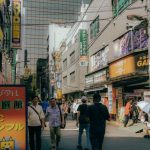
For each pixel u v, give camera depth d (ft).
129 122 80.23
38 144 35.76
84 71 161.79
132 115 77.00
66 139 52.65
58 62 255.91
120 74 86.89
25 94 28.55
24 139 28.25
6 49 104.06
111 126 79.15
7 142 27.96
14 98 28.35
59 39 333.83
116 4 101.76
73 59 189.78
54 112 39.70
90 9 140.46
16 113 28.30
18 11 101.60
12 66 146.82
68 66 209.26
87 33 145.89
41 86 375.66
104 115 29.81
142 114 70.13
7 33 105.91
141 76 74.59
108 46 111.14
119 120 86.63
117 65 89.40
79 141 41.52
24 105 28.48
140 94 84.23
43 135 60.34
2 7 85.56
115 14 102.53
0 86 28.25
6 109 28.19
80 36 145.28
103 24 117.39
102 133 29.66
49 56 331.36
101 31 119.96
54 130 39.70
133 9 85.92
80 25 169.58
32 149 35.78
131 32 86.84
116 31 101.04
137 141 49.62
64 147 43.47
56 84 255.70
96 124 29.58
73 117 105.09
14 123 28.22
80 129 40.98
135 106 75.36
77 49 170.91
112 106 97.76
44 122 36.37
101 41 120.57
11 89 28.37
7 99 28.25
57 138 40.60
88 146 39.86
